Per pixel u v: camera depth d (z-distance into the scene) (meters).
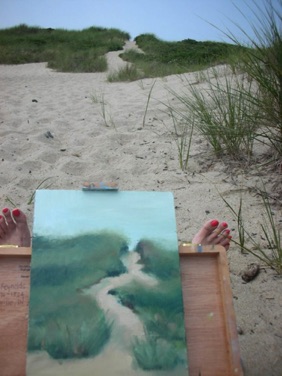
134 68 3.21
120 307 0.53
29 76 3.54
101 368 0.51
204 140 1.40
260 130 1.36
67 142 1.49
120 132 1.55
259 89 1.22
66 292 0.54
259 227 0.98
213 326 0.54
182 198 1.10
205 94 1.82
